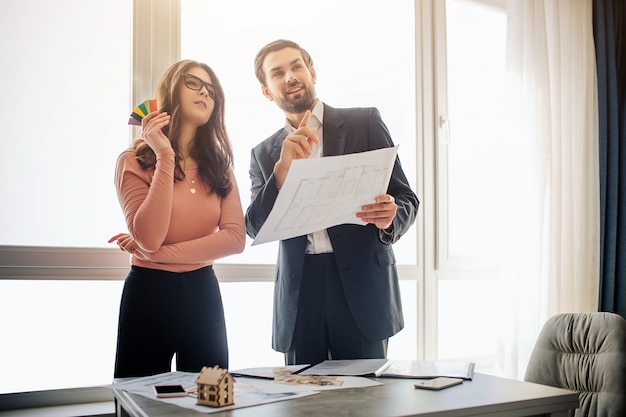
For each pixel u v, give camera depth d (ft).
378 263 5.73
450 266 8.20
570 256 8.18
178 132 5.47
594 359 5.01
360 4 7.80
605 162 8.63
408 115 8.11
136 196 5.10
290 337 5.60
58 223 6.15
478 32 8.75
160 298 5.00
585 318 5.24
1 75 5.98
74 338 6.21
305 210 4.46
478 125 8.67
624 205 8.69
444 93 8.23
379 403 3.34
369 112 6.08
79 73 6.28
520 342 7.70
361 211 4.90
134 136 6.37
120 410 3.83
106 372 6.33
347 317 5.64
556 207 8.06
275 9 7.23
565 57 8.45
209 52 6.86
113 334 6.37
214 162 5.49
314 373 4.27
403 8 8.09
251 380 4.02
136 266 5.11
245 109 7.01
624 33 9.17
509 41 7.97
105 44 6.39
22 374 6.01
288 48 6.15
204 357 5.12
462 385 3.87
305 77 6.10
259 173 6.08
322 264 5.69
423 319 7.97
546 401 3.55
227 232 5.32
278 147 5.99
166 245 5.08
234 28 7.00
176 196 5.30
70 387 6.12
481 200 8.63
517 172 7.86
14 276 5.82
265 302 7.09
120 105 6.44
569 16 8.54
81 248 6.10
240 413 3.10
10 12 6.02
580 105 8.52
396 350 7.91
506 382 3.98
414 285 8.02
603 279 8.59
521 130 7.88
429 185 8.09
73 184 6.22
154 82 6.46
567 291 8.12
